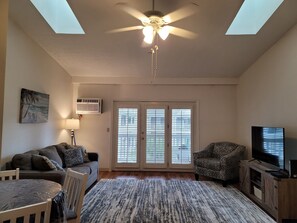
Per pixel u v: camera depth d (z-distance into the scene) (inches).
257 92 197.0
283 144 139.4
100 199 155.8
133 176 222.2
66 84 229.5
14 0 122.7
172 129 246.4
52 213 64.6
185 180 209.0
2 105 82.1
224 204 150.3
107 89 246.5
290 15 132.9
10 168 135.2
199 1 121.5
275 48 167.5
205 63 206.4
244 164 173.8
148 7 127.4
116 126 247.6
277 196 126.6
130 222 122.5
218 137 243.9
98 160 222.2
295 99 144.3
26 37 156.4
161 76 239.3
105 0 122.6
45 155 158.6
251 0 152.7
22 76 152.2
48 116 190.1
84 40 167.9
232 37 160.2
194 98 245.6
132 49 181.8
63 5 157.2
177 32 153.2
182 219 127.1
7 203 61.2
